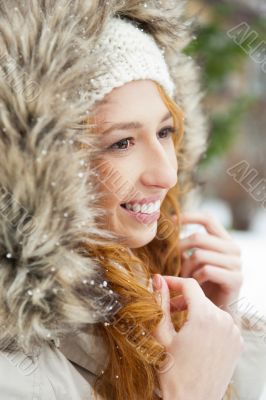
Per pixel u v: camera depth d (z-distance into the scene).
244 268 2.74
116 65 0.93
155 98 0.97
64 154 0.84
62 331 0.89
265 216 4.91
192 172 1.33
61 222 0.84
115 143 0.95
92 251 0.95
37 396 0.87
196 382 0.95
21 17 0.88
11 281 0.84
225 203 5.02
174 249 1.25
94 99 0.92
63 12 0.90
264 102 3.47
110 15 0.95
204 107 1.39
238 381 1.21
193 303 0.98
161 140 1.04
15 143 0.82
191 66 1.27
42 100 0.84
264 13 2.66
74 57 0.88
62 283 0.85
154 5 1.05
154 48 1.01
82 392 0.94
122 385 0.96
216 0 2.61
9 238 0.84
